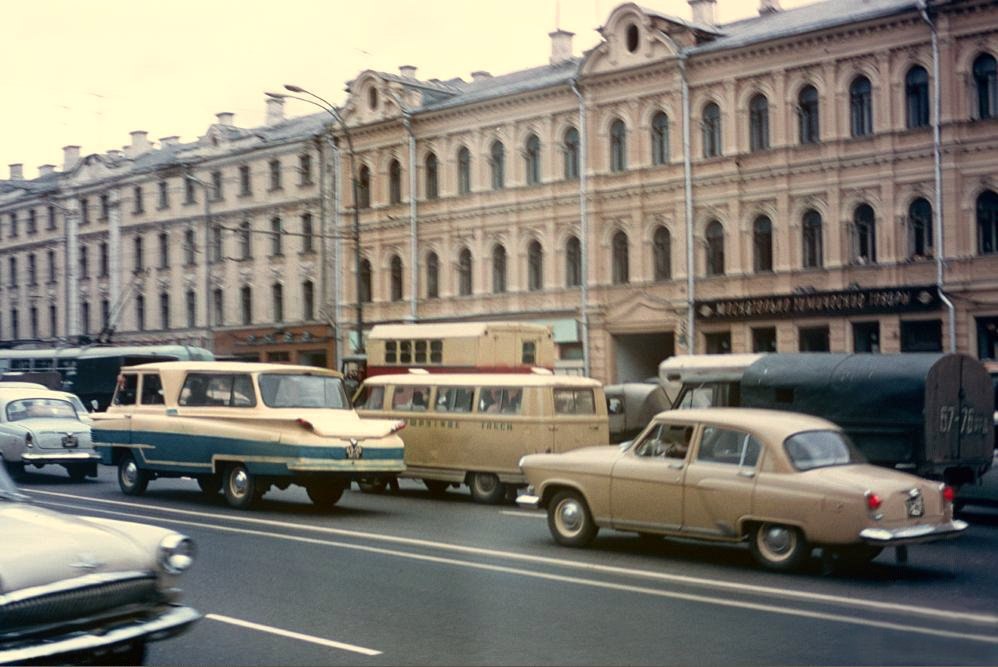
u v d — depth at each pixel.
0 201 78.69
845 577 12.34
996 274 35.06
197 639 9.46
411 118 51.44
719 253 41.75
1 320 78.81
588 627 9.75
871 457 18.75
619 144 44.47
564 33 51.50
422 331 33.47
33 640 7.14
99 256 70.19
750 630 9.59
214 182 62.22
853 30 37.81
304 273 57.22
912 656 8.64
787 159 39.56
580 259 45.69
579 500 14.48
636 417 29.61
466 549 14.36
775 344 40.19
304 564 13.16
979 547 15.09
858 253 38.41
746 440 12.99
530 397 20.72
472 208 49.19
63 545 7.57
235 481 19.19
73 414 25.66
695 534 13.23
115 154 72.44
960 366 18.95
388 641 9.31
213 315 62.41
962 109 35.78
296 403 19.30
